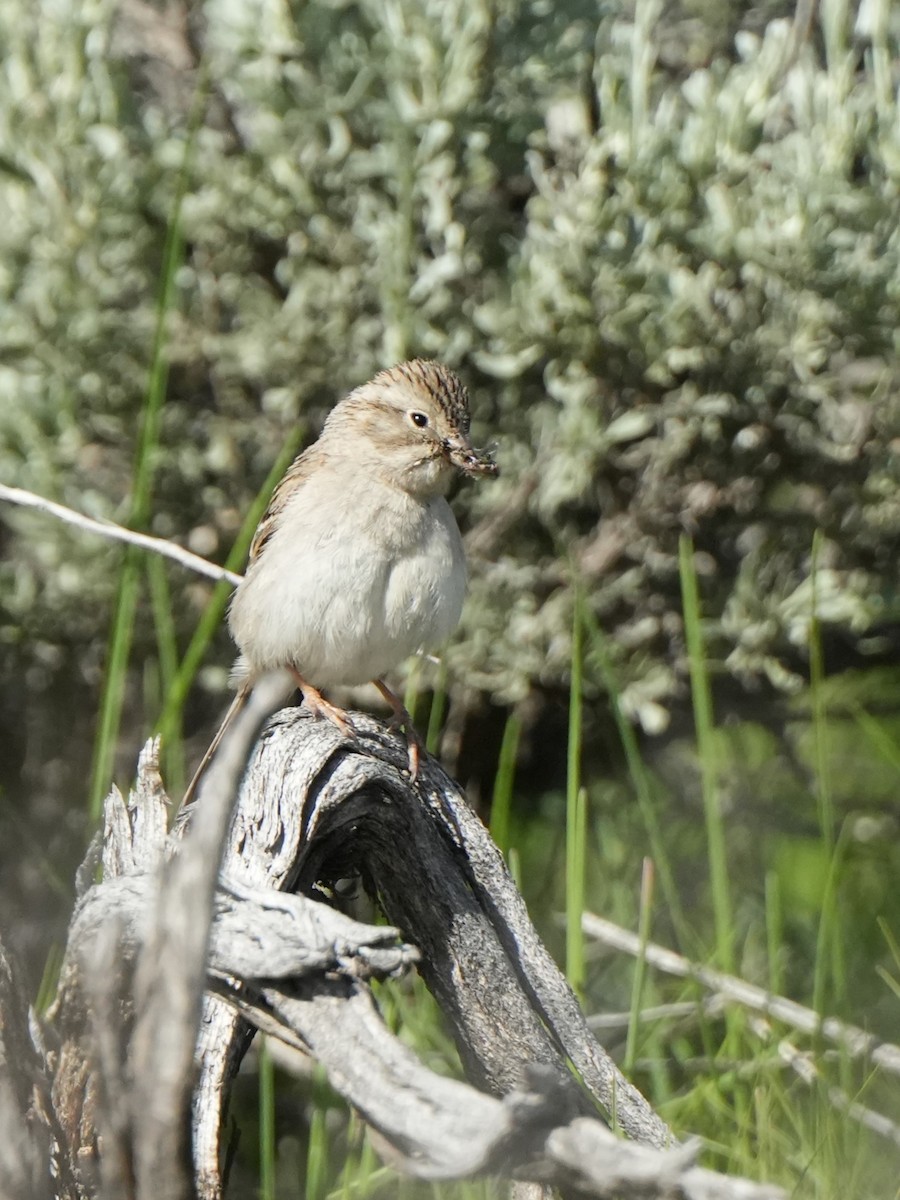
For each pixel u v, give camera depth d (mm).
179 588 13102
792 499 12555
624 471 12758
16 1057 4883
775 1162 7461
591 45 12234
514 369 11938
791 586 12484
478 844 6070
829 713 13562
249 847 5652
